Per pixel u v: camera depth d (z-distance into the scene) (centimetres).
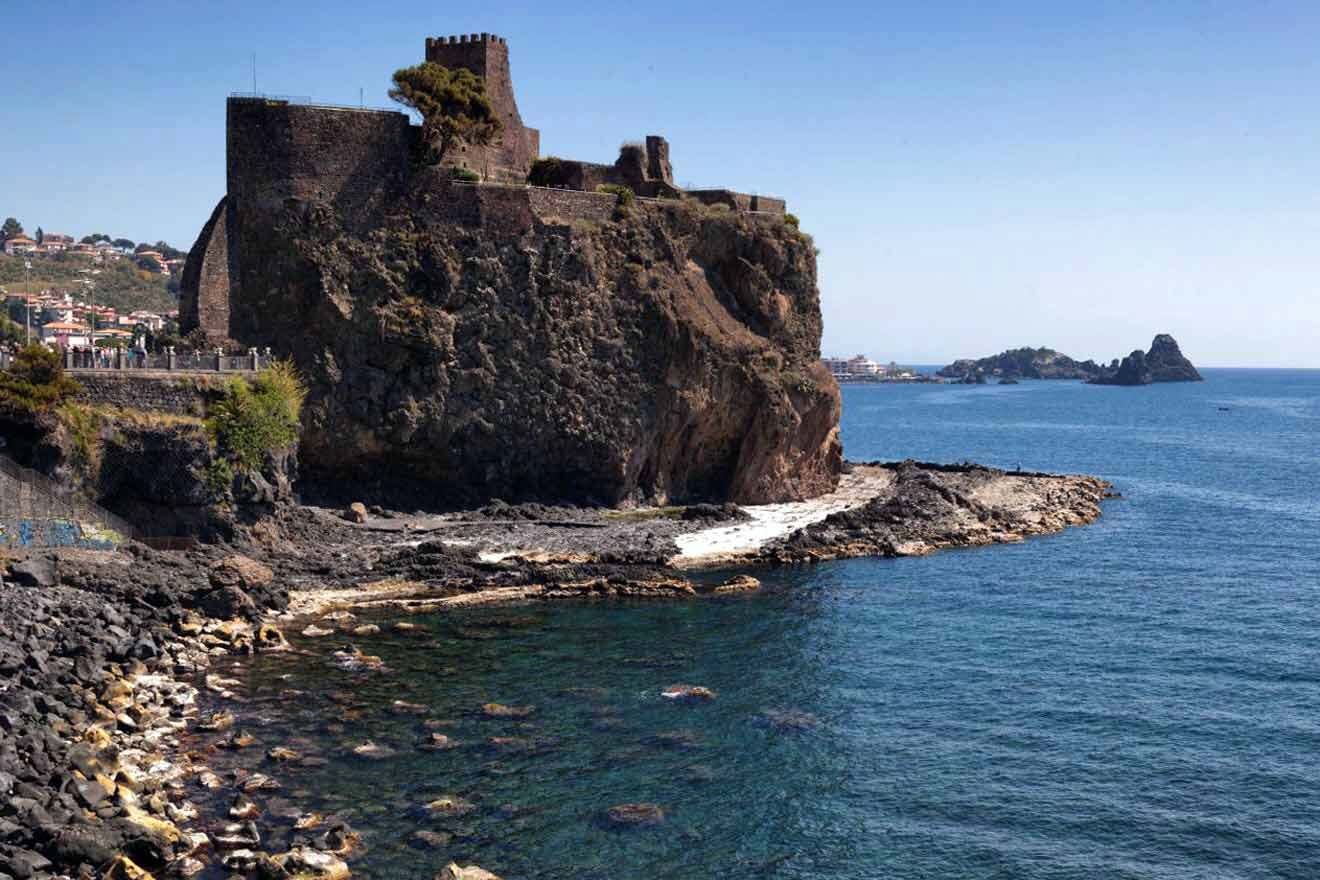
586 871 3575
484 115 9894
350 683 5194
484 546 8019
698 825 3925
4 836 3234
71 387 6712
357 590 6844
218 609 5981
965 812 4084
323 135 8969
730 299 11138
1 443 6406
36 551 6109
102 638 5103
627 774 4316
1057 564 8412
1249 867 3706
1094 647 6150
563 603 6869
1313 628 6569
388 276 9069
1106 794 4247
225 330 8769
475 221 9512
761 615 6719
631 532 8812
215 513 7088
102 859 3238
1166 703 5238
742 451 10738
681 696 5206
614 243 10231
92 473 6700
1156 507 11844
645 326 10100
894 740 4753
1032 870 3681
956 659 5906
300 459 8788
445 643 5925
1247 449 19912
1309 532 10169
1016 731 4872
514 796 4069
